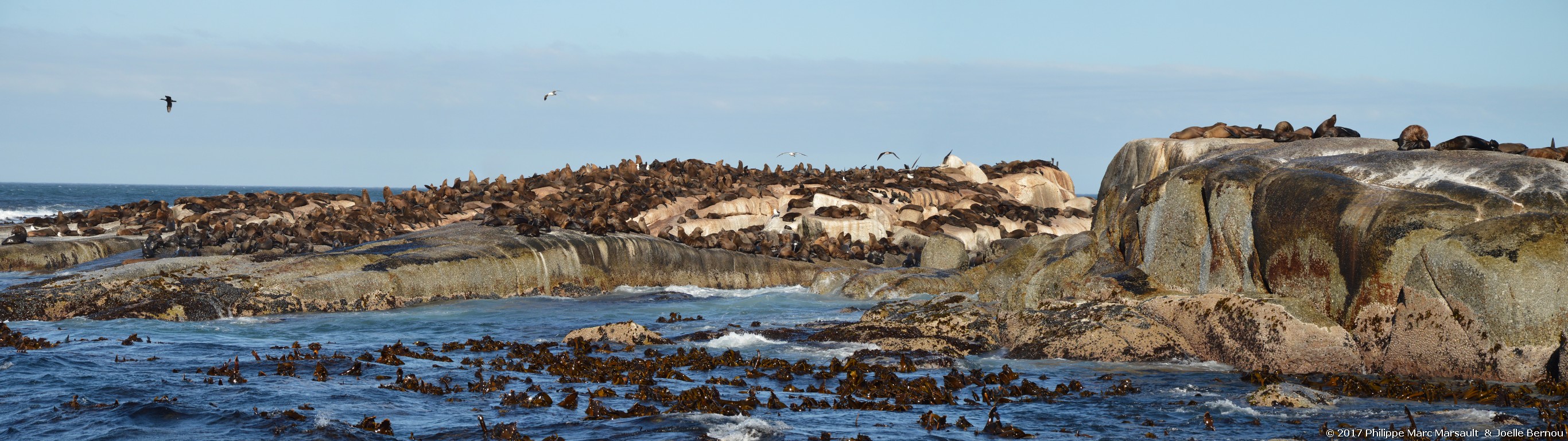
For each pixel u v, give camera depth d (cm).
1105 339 1789
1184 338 1781
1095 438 1151
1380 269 1564
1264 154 2036
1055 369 1681
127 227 4094
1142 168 2552
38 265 3309
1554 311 1398
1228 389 1470
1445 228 1523
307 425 1158
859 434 1156
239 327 2253
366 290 2636
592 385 1487
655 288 3275
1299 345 1619
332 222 3675
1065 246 2311
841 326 2106
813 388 1505
